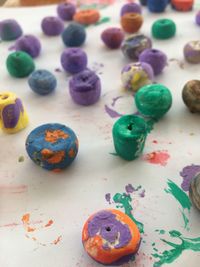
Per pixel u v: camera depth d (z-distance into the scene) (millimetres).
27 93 149
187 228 93
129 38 169
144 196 102
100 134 125
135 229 87
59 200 103
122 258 84
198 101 126
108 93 146
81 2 224
